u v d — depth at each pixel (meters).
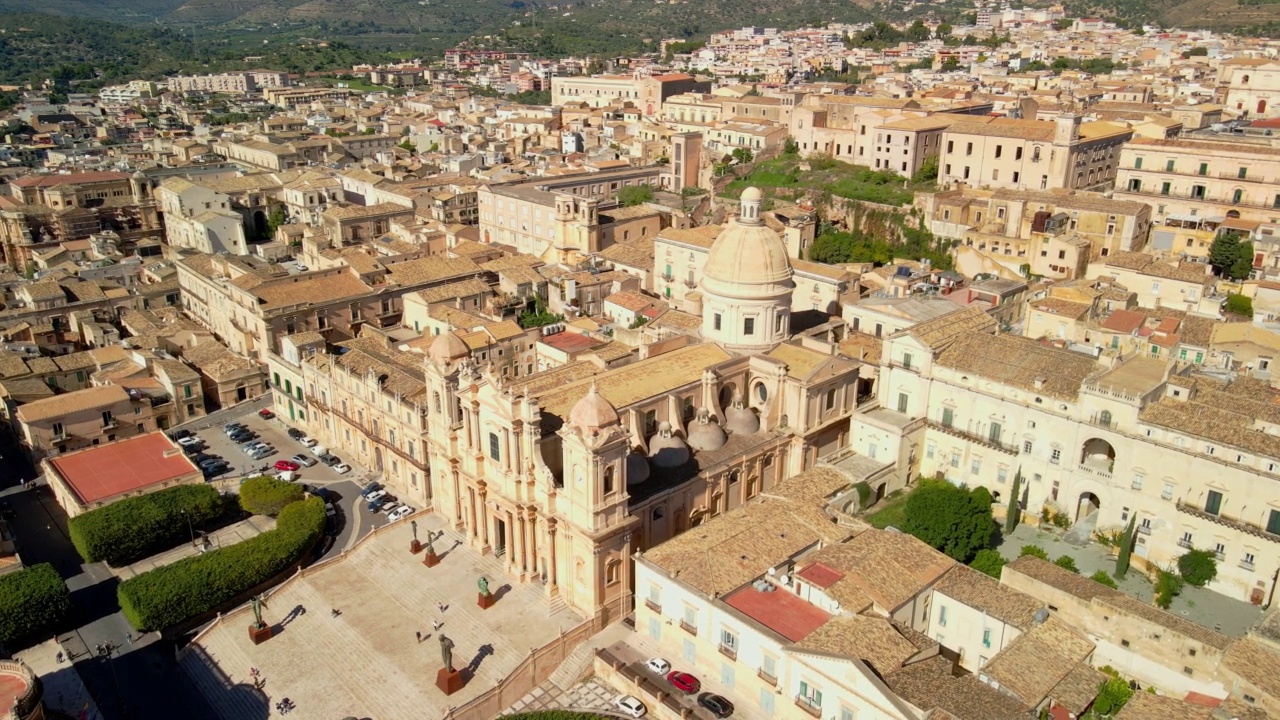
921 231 178.75
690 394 106.12
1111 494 93.56
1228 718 67.31
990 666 73.38
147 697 90.69
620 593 93.56
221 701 89.50
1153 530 90.75
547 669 88.25
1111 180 194.25
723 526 92.50
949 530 91.25
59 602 98.31
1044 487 98.94
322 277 169.12
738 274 111.69
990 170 188.88
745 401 113.94
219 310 175.38
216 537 118.25
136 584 99.12
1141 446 90.12
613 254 186.00
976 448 103.44
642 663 86.88
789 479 102.12
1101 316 130.50
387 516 120.19
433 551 104.88
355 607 98.75
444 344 105.06
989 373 101.44
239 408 155.25
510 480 95.62
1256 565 84.31
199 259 192.62
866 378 122.62
